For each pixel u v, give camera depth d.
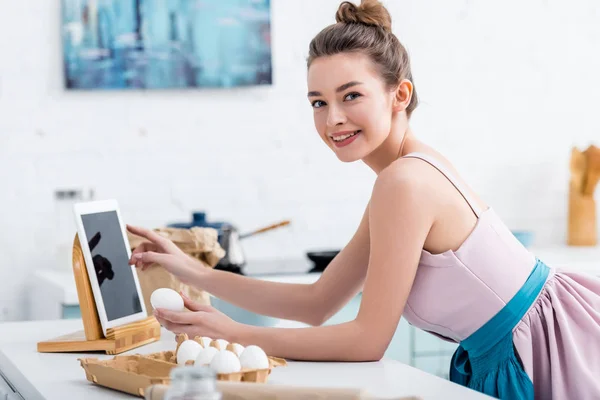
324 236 3.83
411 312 1.78
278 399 1.21
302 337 1.65
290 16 3.75
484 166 4.00
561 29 4.07
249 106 3.72
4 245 3.47
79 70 3.50
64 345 1.78
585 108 4.12
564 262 3.42
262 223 3.76
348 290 1.96
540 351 1.73
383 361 1.67
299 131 3.79
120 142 3.59
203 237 2.21
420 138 3.92
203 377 0.91
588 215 3.99
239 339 1.66
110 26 3.52
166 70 3.59
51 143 3.51
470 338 1.75
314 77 1.77
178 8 3.58
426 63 3.91
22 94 3.48
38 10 3.48
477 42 3.97
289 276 3.19
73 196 3.49
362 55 1.75
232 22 3.64
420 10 3.89
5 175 3.46
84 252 1.78
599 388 1.68
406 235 1.66
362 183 3.87
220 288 2.00
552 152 4.08
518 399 1.69
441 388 1.43
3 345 1.86
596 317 1.75
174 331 1.70
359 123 1.76
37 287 3.38
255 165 3.74
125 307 1.88
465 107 3.97
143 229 2.02
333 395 1.19
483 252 1.71
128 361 1.50
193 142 3.66
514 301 1.72
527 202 4.06
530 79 4.05
